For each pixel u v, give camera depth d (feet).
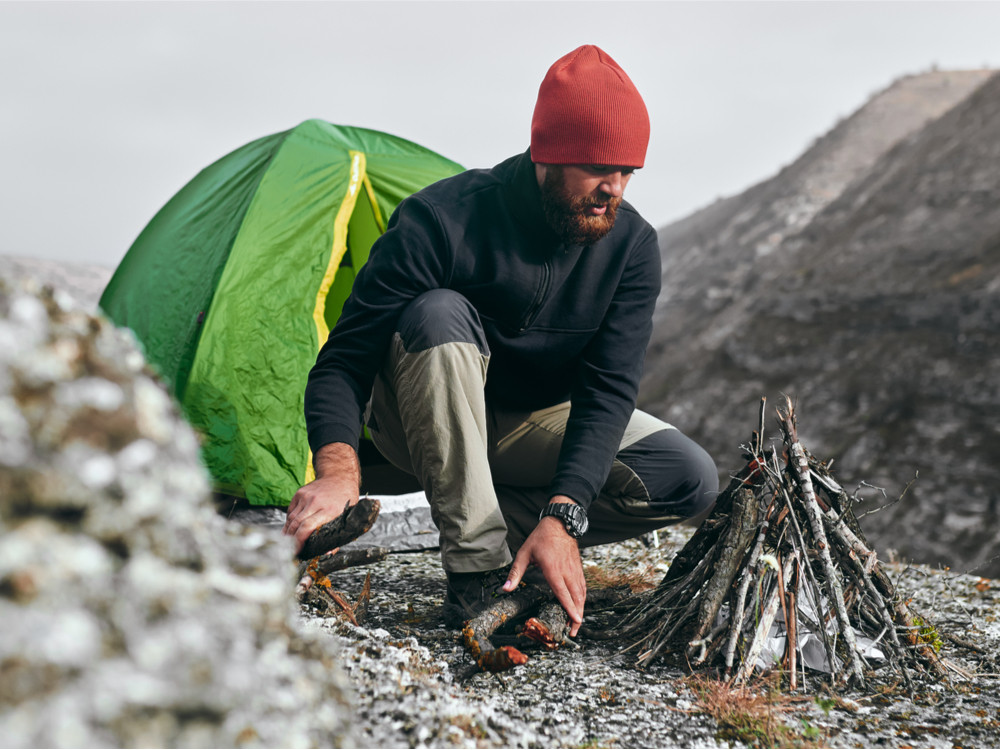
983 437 81.66
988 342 88.74
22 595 2.47
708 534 7.51
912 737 5.76
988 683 6.89
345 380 7.72
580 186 7.41
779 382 106.52
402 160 17.66
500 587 7.56
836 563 7.24
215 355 14.39
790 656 6.59
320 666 3.43
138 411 2.93
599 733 5.65
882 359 97.19
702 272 171.32
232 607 3.02
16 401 2.65
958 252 104.32
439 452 7.43
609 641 7.68
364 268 8.15
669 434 8.79
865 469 86.07
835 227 141.69
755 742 5.62
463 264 8.01
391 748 4.38
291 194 15.93
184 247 16.55
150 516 2.81
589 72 7.37
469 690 6.20
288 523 6.70
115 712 2.47
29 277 3.02
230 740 2.68
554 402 8.97
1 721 2.31
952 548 74.49
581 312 8.27
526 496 9.39
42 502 2.60
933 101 197.47
